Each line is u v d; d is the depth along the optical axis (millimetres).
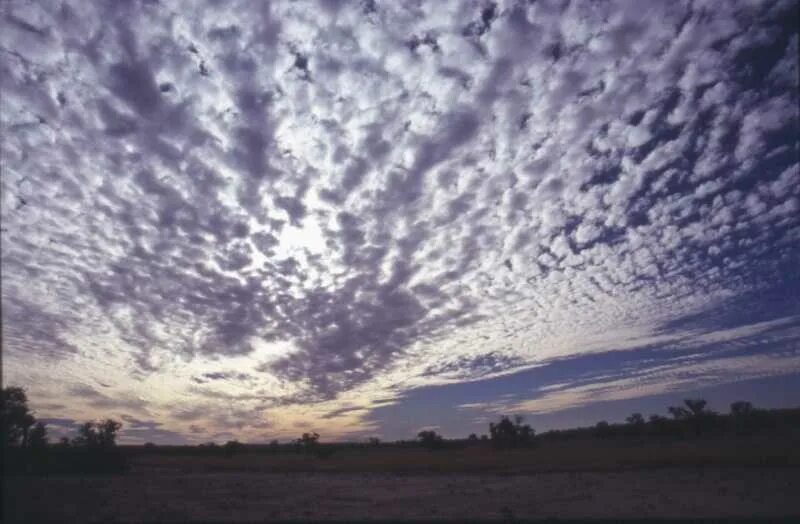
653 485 22906
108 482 27391
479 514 16328
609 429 79438
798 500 17062
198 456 74438
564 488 23266
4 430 26766
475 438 100250
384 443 107938
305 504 19500
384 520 15172
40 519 14938
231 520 15297
